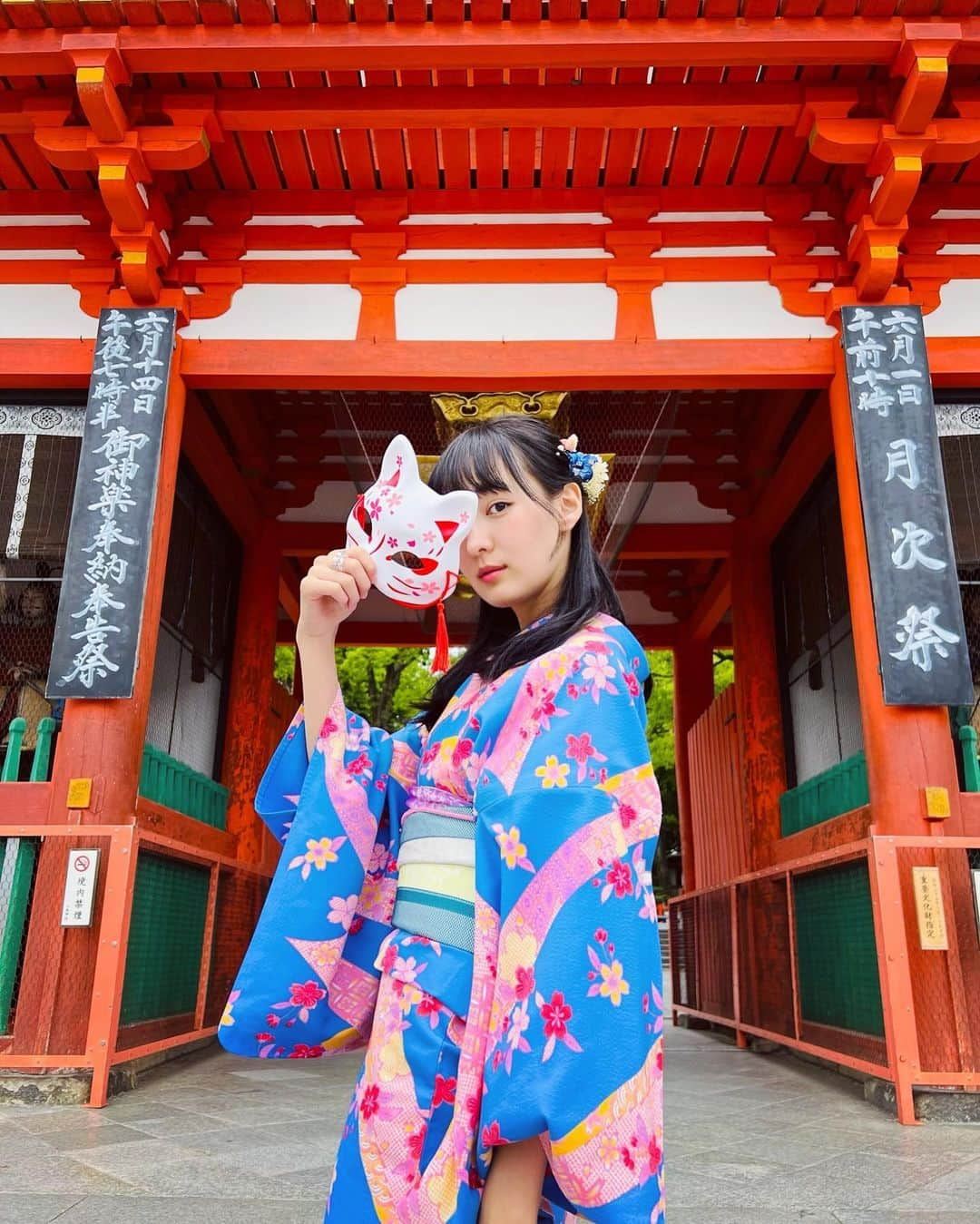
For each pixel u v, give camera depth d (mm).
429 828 1251
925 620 5391
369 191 6539
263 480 9664
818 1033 6281
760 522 9297
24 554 6391
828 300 6254
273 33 5242
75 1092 4785
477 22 5195
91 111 5379
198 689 8484
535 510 1419
